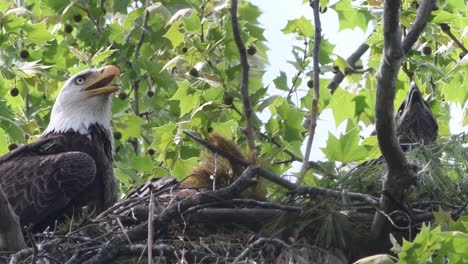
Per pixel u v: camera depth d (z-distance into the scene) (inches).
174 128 590.6
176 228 509.7
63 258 480.1
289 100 612.4
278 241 481.1
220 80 598.5
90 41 676.7
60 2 684.1
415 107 610.5
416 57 624.7
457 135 549.6
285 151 575.8
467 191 529.7
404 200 494.9
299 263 500.7
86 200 559.5
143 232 483.8
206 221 512.7
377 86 450.0
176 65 650.2
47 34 637.3
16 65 627.5
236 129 588.4
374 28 648.4
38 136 632.4
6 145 618.2
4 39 626.8
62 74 690.8
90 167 557.6
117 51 667.4
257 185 526.6
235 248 505.4
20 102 651.5
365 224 509.7
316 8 533.0
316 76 528.7
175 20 622.2
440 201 513.7
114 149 618.5
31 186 546.9
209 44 611.8
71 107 597.3
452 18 602.2
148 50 682.2
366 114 627.8
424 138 604.7
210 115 587.2
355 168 538.9
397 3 436.5
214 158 547.2
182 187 536.4
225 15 624.1
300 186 510.0
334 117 627.5
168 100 648.4
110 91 599.2
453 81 621.0
